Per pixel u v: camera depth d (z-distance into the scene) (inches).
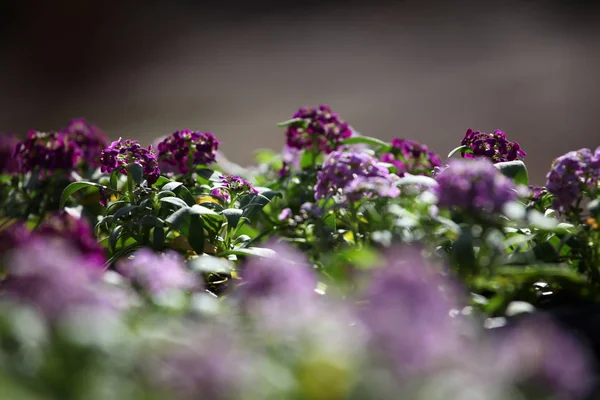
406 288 17.3
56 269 17.2
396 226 19.3
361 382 15.8
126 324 17.4
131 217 20.7
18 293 17.2
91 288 17.3
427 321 17.1
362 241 19.9
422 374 15.9
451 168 18.8
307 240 20.5
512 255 19.3
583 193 19.6
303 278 17.9
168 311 18.0
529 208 20.5
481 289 19.3
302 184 22.8
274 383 15.5
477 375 15.9
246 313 18.2
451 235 19.2
